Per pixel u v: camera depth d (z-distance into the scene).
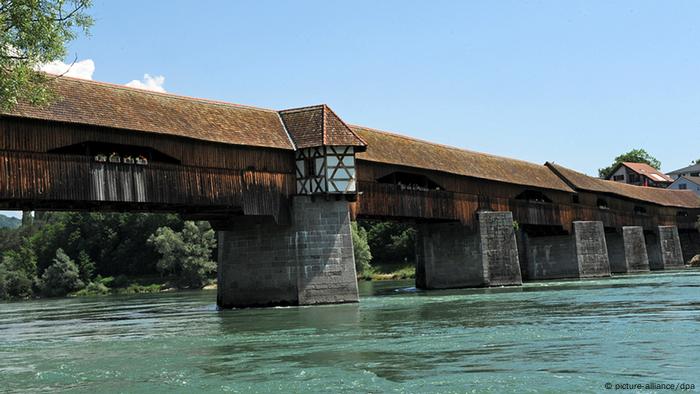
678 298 25.12
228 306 30.27
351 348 15.02
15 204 23.44
